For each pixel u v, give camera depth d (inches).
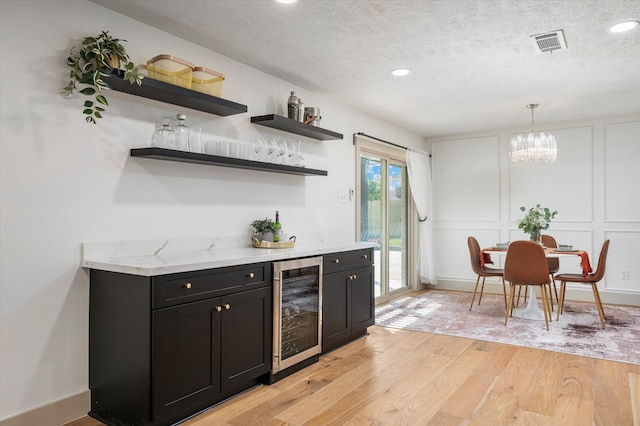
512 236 242.4
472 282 253.1
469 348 142.6
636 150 211.2
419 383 112.5
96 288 93.8
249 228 137.6
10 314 83.7
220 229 127.7
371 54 130.8
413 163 241.6
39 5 87.8
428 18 107.5
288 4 99.7
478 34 117.0
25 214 85.7
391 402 100.9
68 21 92.4
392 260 236.4
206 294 94.7
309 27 112.0
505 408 97.3
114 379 89.8
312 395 105.3
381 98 178.5
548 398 102.7
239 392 107.3
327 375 118.7
